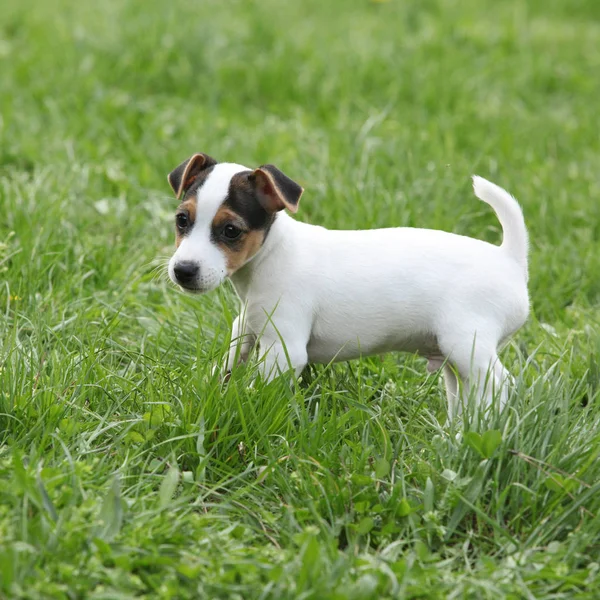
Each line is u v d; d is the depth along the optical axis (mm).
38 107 16547
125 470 7289
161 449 7688
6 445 7617
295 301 8273
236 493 7238
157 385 8328
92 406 8203
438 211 12312
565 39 23406
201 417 7719
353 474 7359
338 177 13258
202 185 8133
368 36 22281
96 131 15258
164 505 6883
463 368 8266
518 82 19766
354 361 9477
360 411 8125
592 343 9719
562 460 7520
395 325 8398
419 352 8812
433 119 16984
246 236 8070
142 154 14281
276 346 8305
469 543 7168
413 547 7062
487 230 13016
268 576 6371
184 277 7887
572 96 19797
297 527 6949
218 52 19859
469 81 19188
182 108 17125
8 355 8250
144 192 13195
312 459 7430
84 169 13320
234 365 8211
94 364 8492
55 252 10836
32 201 11945
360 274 8312
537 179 14328
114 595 6012
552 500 7273
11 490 6711
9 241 11164
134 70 18656
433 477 7445
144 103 17031
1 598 5910
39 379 8312
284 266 8289
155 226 12258
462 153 15375
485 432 7457
